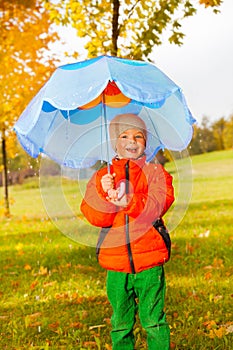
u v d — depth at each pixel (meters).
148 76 3.45
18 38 11.02
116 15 7.21
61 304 5.52
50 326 4.77
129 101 3.86
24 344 4.37
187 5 7.16
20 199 24.08
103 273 6.86
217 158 32.44
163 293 3.43
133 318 3.52
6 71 11.37
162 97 3.29
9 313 5.32
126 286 3.43
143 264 3.34
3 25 10.80
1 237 11.30
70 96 3.24
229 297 5.36
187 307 5.03
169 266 7.00
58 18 7.38
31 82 11.62
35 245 9.52
